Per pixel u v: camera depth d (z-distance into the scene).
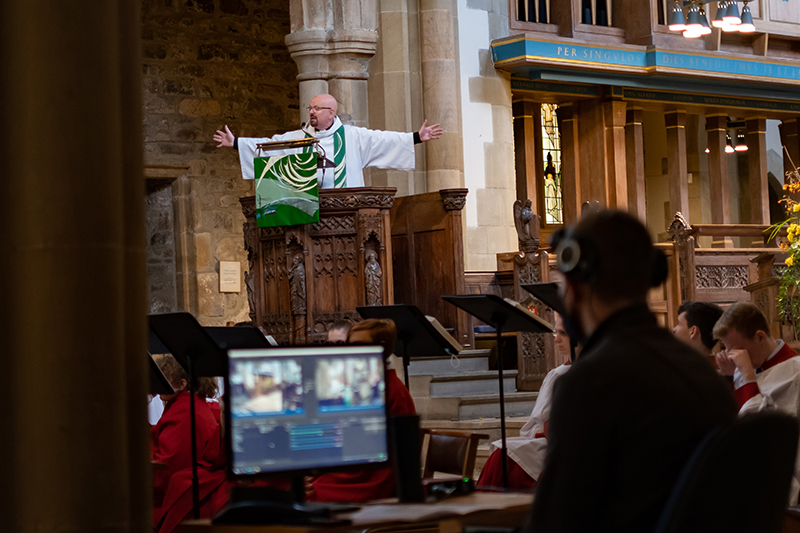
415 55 11.11
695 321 5.11
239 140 9.05
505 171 11.78
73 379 2.41
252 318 9.23
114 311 2.46
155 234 12.73
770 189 19.47
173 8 12.57
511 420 8.27
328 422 3.14
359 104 10.89
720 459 1.97
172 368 6.05
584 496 2.01
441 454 4.81
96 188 2.45
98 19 2.46
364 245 8.69
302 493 3.10
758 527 2.10
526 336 9.17
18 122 2.44
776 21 14.16
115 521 2.42
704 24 10.70
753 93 13.82
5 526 2.48
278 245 9.02
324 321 8.79
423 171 11.12
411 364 9.05
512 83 12.14
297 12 10.73
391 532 2.80
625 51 12.21
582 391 2.04
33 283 2.42
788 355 4.68
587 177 13.06
